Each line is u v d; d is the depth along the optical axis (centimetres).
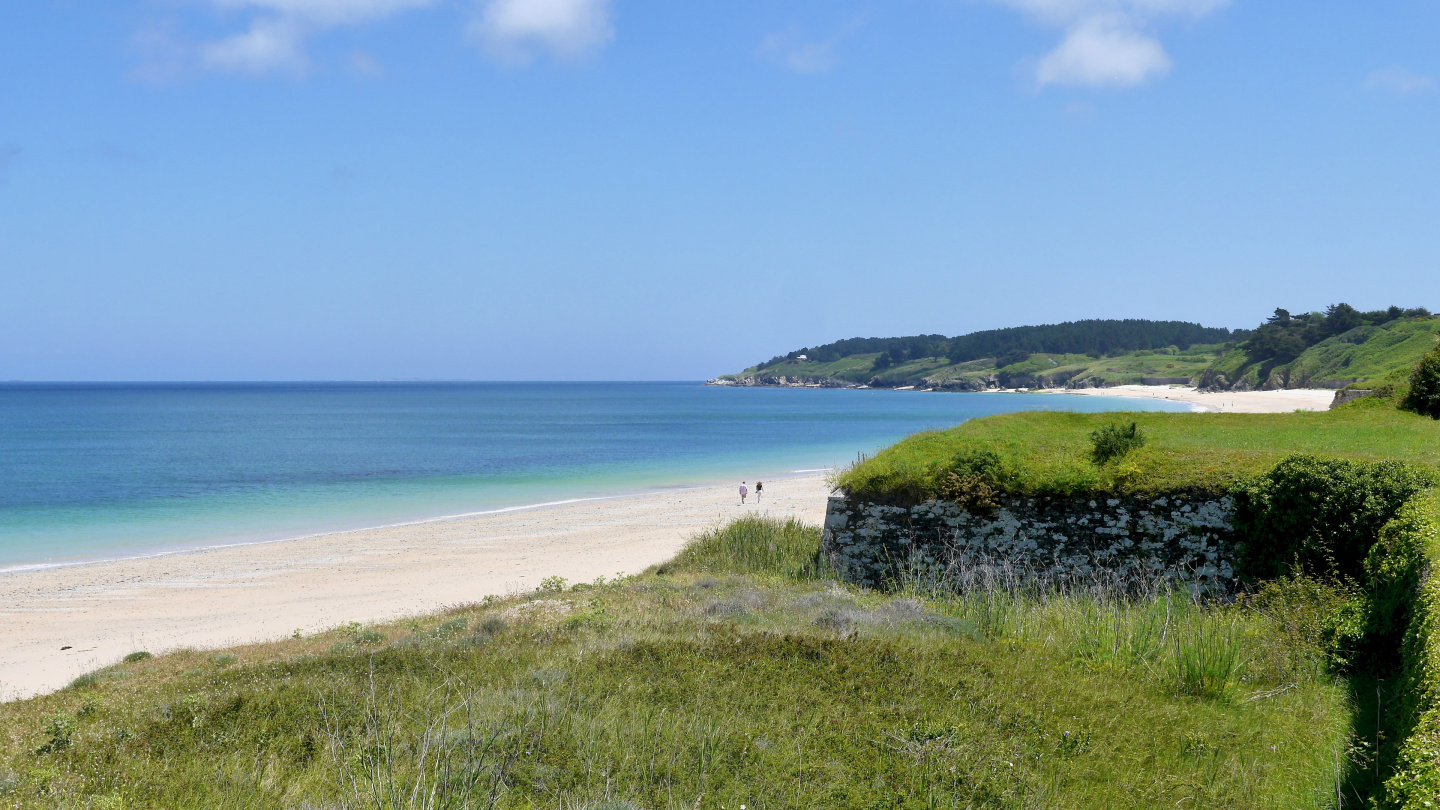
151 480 5459
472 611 1839
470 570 2748
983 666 1059
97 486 5147
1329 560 1357
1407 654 822
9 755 884
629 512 3981
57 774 788
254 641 1898
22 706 1240
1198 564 1641
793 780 751
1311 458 1527
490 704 924
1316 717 873
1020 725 866
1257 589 1525
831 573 1928
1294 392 15812
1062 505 1770
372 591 2483
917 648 1137
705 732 838
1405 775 541
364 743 807
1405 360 14438
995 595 1489
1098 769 782
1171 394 19975
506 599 2005
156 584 2611
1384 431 2266
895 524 1883
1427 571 883
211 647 1866
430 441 9025
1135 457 1798
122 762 821
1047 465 1836
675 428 11269
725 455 7244
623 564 2778
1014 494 1805
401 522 3850
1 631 2091
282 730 887
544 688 975
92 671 1644
